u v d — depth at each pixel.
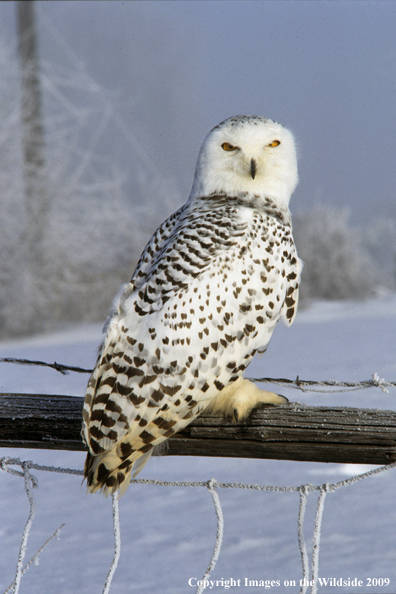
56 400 3.93
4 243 26.36
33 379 13.95
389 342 18.19
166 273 3.88
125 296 3.95
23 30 27.59
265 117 4.81
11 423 3.89
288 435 3.66
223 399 3.89
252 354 3.99
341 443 3.59
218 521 3.67
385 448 3.53
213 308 3.82
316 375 13.38
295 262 4.26
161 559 5.75
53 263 26.75
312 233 32.91
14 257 26.19
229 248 3.98
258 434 3.69
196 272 3.86
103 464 3.65
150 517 6.79
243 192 4.53
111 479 3.65
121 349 3.70
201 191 4.66
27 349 20.20
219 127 4.66
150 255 4.46
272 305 4.03
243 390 3.88
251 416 3.74
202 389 3.74
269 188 4.55
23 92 27.30
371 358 15.22
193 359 3.73
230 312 3.86
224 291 3.87
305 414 3.66
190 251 3.94
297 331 22.78
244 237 4.05
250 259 3.99
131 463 3.71
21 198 26.78
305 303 31.08
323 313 28.69
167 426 3.70
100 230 28.33
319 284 32.34
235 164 4.48
